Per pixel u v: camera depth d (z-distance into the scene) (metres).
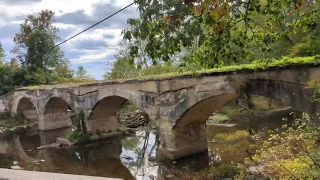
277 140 17.25
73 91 28.98
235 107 34.03
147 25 6.75
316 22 9.09
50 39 53.06
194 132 20.64
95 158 23.36
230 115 32.50
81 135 27.45
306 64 12.85
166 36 6.82
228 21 7.92
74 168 21.16
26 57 51.69
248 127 26.62
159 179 17.38
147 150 24.42
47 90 33.38
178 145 19.84
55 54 55.09
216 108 19.88
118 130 29.94
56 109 36.06
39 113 35.72
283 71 13.75
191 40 6.85
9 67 48.38
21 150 27.41
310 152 11.52
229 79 15.93
